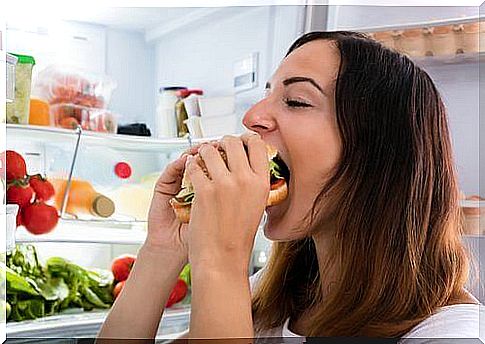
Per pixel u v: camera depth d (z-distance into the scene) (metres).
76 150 0.72
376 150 0.58
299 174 0.58
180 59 0.77
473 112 0.69
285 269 0.66
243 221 0.49
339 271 0.60
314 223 0.59
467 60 0.70
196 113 0.75
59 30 0.74
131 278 0.60
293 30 0.75
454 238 0.60
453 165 0.62
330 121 0.58
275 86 0.60
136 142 0.74
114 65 0.75
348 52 0.59
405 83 0.60
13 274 0.70
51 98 0.73
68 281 0.73
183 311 0.74
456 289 0.59
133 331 0.58
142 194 0.74
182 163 0.60
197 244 0.49
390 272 0.58
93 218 0.73
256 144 0.51
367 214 0.59
